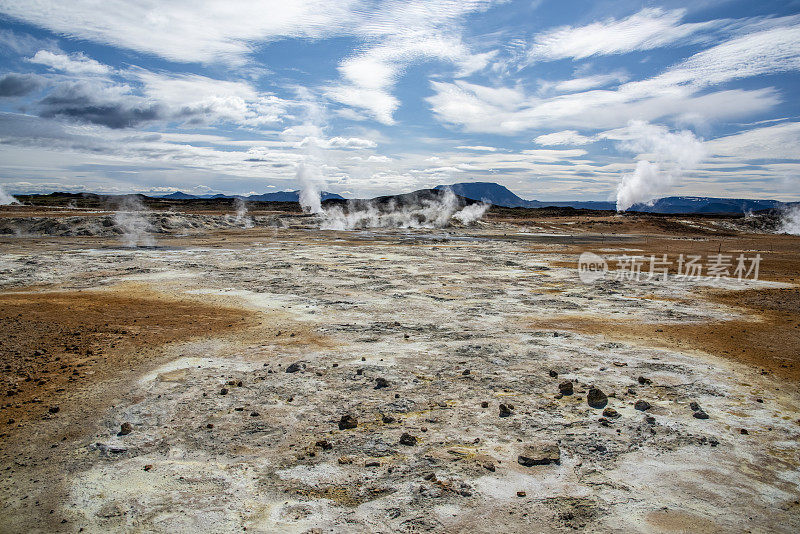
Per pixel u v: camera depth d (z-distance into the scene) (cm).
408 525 576
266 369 1109
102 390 976
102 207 9462
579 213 11800
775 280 2652
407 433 796
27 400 923
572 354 1248
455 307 1833
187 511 598
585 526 579
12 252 3344
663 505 621
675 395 983
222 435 795
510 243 5278
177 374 1066
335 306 1820
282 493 638
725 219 10450
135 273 2548
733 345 1366
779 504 629
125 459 720
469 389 999
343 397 953
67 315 1623
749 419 877
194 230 5847
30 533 559
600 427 835
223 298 1948
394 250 4044
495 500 627
